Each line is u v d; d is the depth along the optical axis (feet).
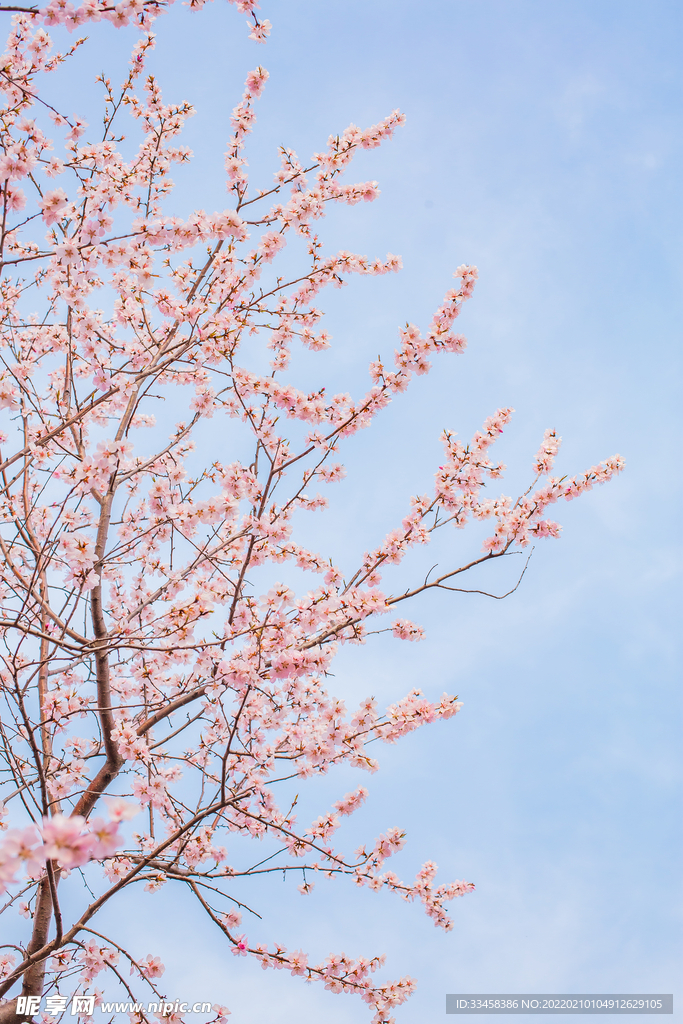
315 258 16.74
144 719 17.35
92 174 13.89
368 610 12.92
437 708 13.78
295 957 14.96
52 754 15.60
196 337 14.85
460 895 16.05
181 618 12.62
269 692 14.25
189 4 14.61
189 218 13.34
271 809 15.24
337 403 14.87
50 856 6.16
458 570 14.46
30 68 14.48
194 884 14.10
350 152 15.85
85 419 18.89
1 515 16.37
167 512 15.24
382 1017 14.98
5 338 17.95
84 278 13.09
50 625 15.31
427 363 14.12
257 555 14.83
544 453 16.08
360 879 15.20
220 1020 14.65
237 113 16.66
